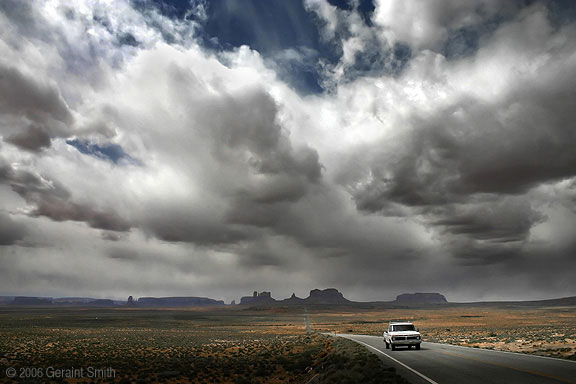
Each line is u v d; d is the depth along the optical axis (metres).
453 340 52.88
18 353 49.56
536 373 17.80
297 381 26.33
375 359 24.53
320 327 135.88
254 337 85.50
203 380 28.42
